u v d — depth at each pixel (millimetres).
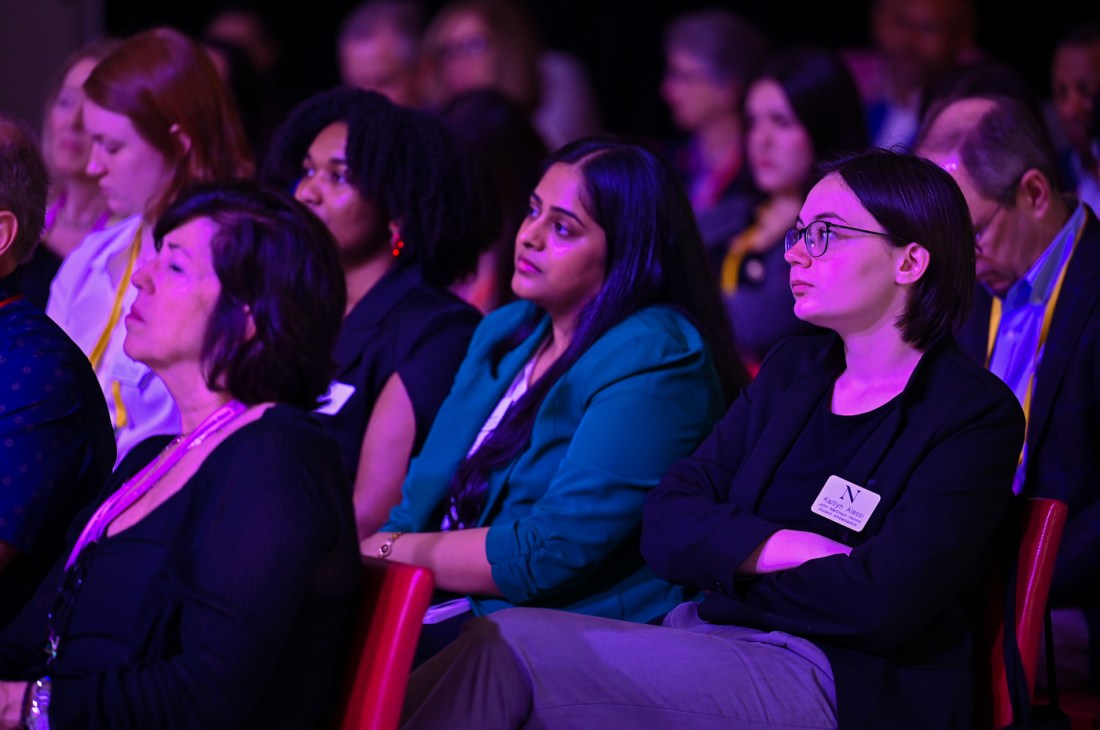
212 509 3049
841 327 3887
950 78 6535
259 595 2979
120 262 5777
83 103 5766
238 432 3127
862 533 3742
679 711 3619
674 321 4629
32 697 3057
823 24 12086
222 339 3160
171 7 13477
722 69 10258
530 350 4922
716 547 3842
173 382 3311
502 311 5129
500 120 7438
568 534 4316
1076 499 4609
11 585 3828
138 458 3572
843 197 3824
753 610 3832
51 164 6684
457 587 4512
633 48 12984
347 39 10945
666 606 4457
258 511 3008
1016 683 3750
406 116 5492
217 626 2971
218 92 5801
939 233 3768
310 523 3041
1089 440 4609
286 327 3170
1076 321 4641
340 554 3195
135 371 5531
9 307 3910
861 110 8070
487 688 3623
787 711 3633
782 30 12250
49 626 3352
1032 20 11070
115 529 3258
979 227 4762
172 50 5699
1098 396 4594
